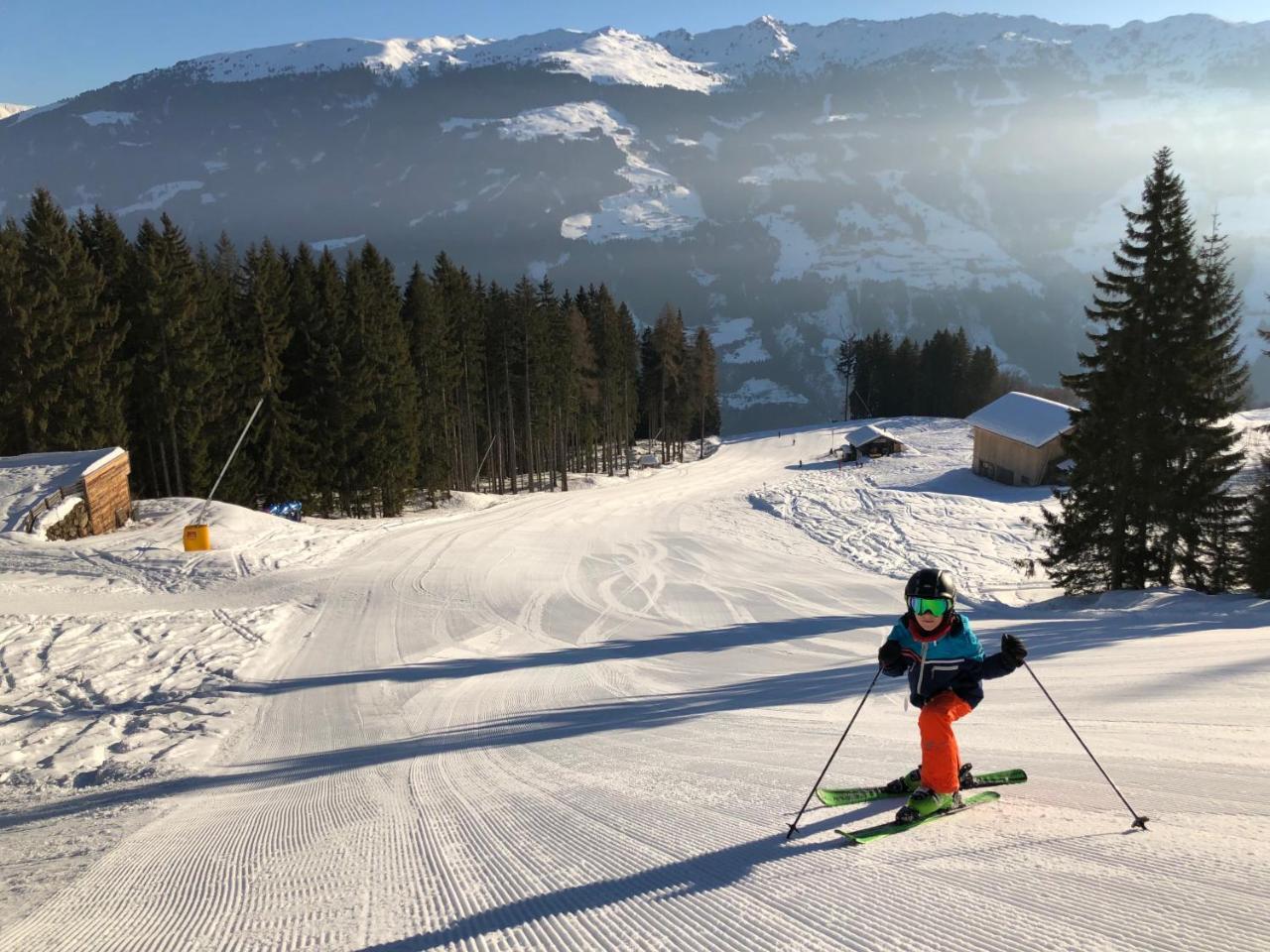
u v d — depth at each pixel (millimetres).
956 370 125688
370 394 48281
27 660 16406
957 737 6555
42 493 28172
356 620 21031
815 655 15875
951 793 4180
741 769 6297
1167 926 2658
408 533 37094
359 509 50844
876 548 34438
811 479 66125
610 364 86500
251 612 20984
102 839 6883
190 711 13367
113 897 4836
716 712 9812
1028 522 26984
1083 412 23922
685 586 26734
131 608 21172
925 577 4176
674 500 54969
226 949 3678
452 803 6512
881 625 19812
